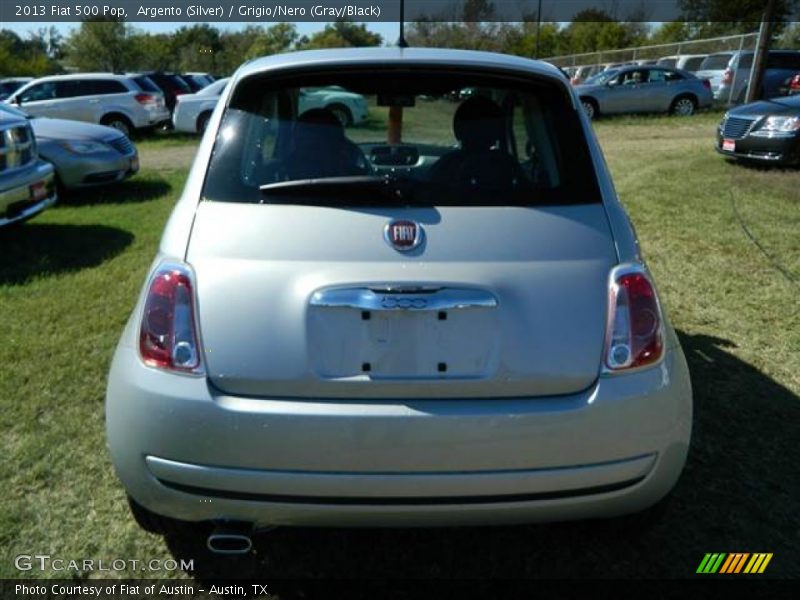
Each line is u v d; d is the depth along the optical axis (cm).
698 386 340
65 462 279
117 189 933
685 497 256
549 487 185
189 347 186
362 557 233
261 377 183
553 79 224
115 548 233
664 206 730
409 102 226
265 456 181
